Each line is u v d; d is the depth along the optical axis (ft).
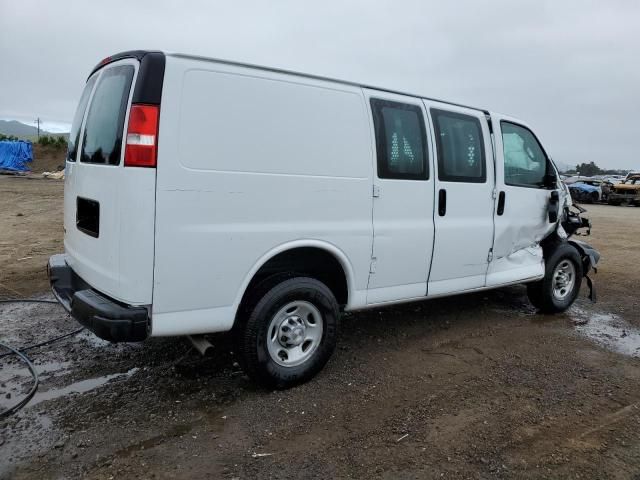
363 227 12.91
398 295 14.23
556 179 18.38
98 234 10.46
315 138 11.86
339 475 8.95
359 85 12.94
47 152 111.75
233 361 13.52
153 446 9.64
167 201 9.81
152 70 9.64
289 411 11.07
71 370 12.81
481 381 12.95
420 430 10.47
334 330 12.53
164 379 12.43
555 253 18.60
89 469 8.90
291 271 12.23
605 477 9.16
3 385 11.90
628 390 12.74
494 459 9.55
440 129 14.62
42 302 17.98
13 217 40.11
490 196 16.05
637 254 33.09
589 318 18.95
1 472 8.75
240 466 9.12
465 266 15.69
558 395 12.31
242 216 10.80
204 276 10.44
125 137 9.55
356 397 11.82
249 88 10.85
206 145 10.20
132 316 9.73
